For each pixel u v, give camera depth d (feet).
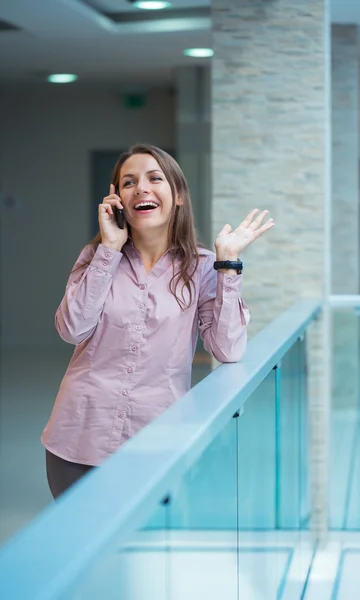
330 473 15.21
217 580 5.44
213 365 16.26
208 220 31.04
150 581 3.74
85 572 2.71
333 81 24.88
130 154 7.90
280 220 14.67
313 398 14.70
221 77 14.70
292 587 11.05
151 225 7.63
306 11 14.42
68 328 7.48
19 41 24.22
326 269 14.74
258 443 7.82
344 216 25.59
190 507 4.56
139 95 35.09
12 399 24.91
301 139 14.58
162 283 7.74
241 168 14.73
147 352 7.61
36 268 36.86
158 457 3.95
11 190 36.63
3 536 13.55
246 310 7.75
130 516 3.17
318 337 14.60
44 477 17.10
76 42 24.40
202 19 21.84
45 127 36.19
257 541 7.72
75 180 36.27
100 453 7.58
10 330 37.19
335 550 14.58
